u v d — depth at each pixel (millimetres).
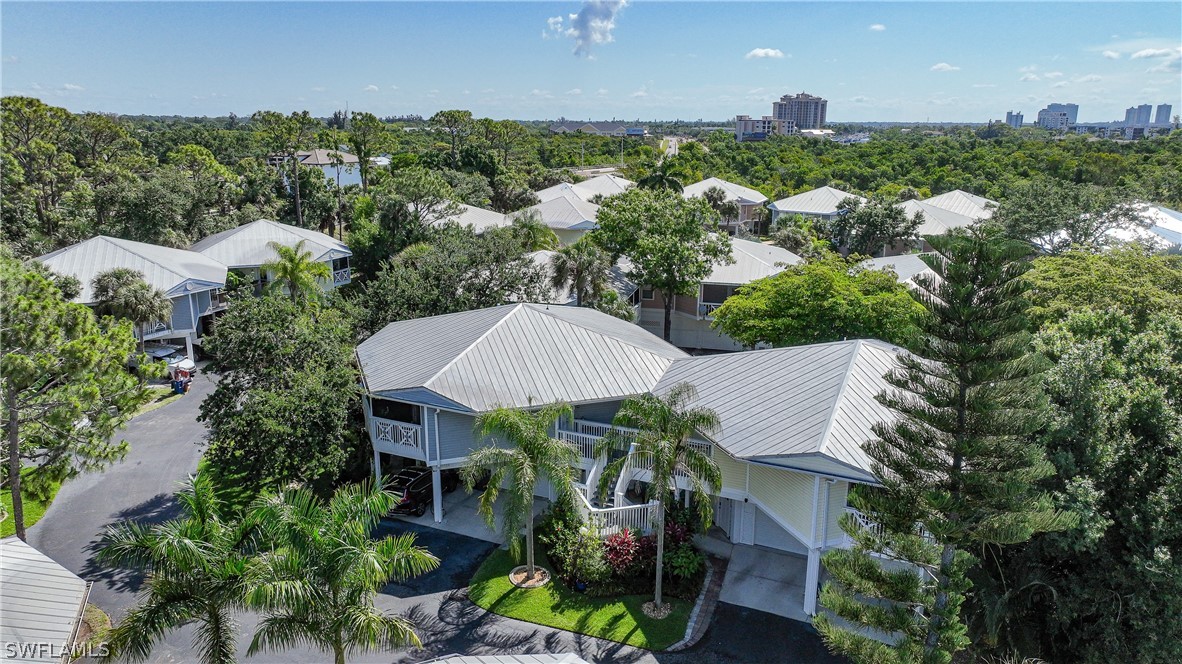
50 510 25094
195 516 14758
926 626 16203
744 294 36656
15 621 14727
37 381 19828
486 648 18578
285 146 72750
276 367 25078
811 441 18906
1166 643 17000
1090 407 18344
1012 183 87562
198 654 16594
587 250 38250
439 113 95688
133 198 54469
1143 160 100438
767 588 21312
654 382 25609
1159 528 17141
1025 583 19000
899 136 198250
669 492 21766
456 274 35938
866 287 34406
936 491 14695
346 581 14148
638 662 18141
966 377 14953
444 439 24625
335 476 24281
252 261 48562
